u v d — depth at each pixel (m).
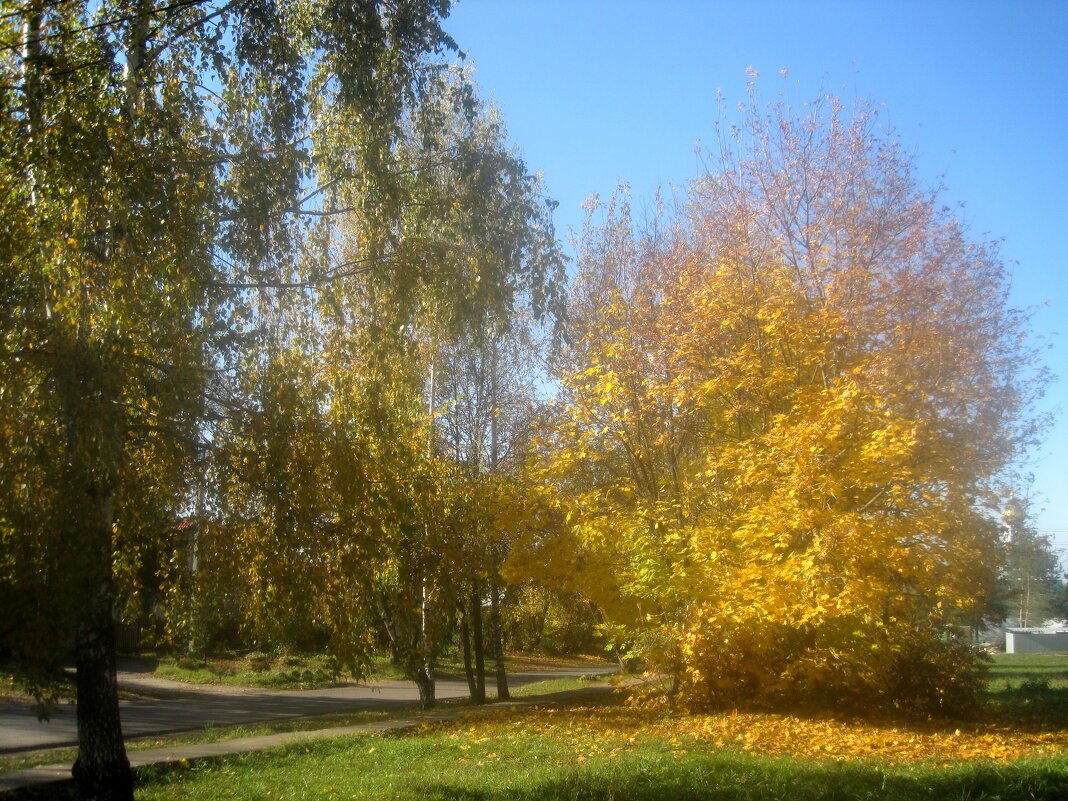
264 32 9.56
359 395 9.97
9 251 7.47
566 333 11.92
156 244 8.27
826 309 14.44
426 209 10.96
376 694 26.48
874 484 13.53
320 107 10.63
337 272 10.39
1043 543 18.75
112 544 8.41
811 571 12.79
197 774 11.15
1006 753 11.23
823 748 11.43
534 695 23.73
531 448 18.19
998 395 14.96
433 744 12.70
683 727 13.72
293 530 8.70
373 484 9.50
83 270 7.48
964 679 15.15
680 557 15.27
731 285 15.24
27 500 6.81
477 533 17.80
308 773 10.95
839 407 12.89
